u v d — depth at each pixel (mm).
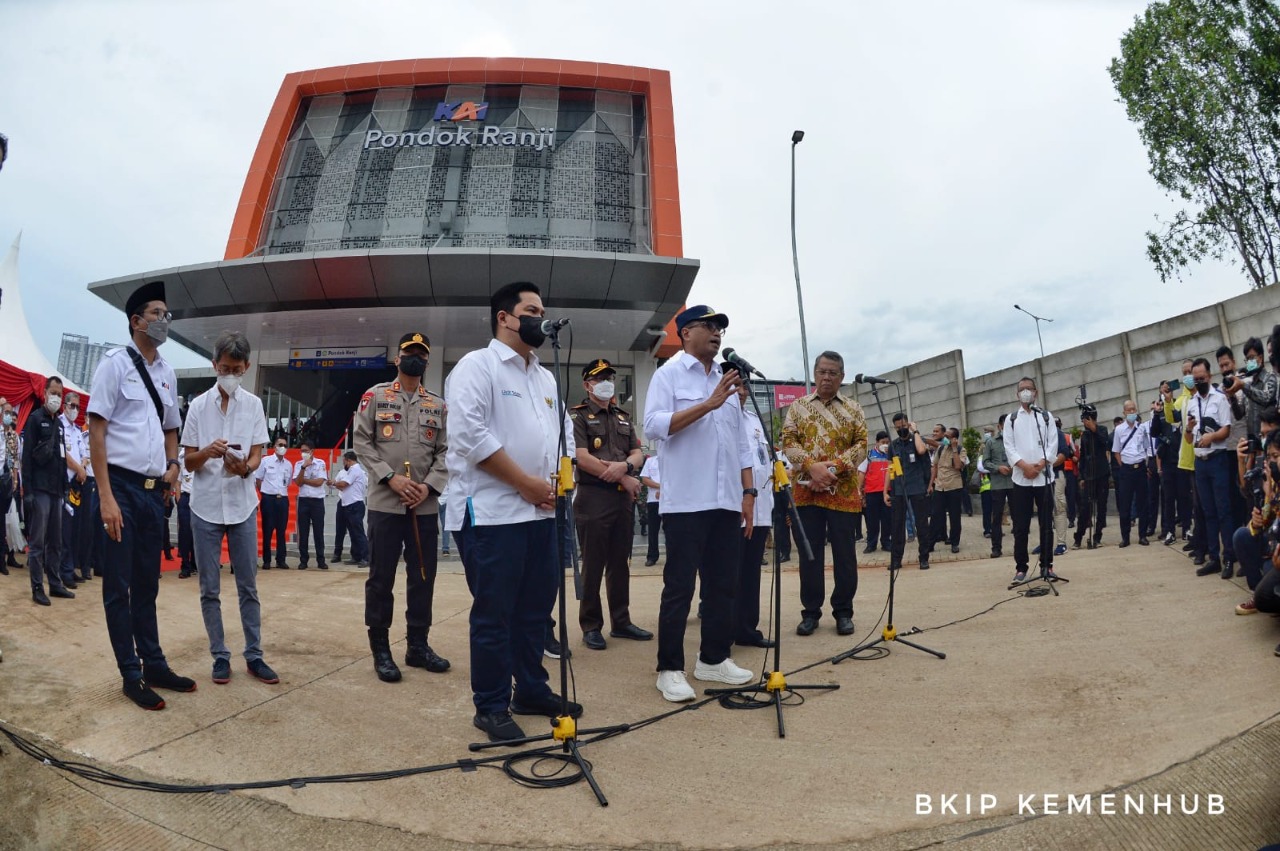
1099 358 16125
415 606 4965
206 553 4551
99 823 2879
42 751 3303
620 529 5953
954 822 2859
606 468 5688
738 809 3023
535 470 3936
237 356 4656
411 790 3209
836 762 3404
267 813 3006
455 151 25688
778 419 20734
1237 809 2820
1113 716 3689
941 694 4191
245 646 4891
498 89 26859
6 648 4750
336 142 26328
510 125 26172
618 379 26484
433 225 24609
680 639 4367
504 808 3064
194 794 3104
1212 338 13844
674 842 2809
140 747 3527
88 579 8461
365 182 25391
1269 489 4922
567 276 21094
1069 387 16797
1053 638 5117
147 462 4152
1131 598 6070
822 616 6566
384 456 4836
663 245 24250
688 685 4363
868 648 5254
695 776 3314
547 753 3510
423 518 4973
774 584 4184
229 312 22516
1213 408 7559
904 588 7805
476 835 2875
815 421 5996
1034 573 7762
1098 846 2693
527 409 3980
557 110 26578
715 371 4750
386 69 26609
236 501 4637
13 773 3064
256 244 24766
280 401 30078
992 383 18734
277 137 26000
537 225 24641
